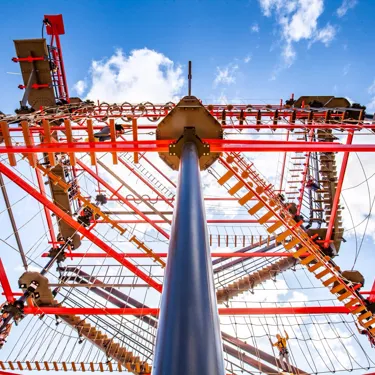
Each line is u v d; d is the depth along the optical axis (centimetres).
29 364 963
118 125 1030
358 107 1107
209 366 187
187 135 710
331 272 1071
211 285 260
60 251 1404
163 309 237
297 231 1082
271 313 1105
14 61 1299
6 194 1048
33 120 922
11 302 1053
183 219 341
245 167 997
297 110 1088
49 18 1343
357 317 1076
